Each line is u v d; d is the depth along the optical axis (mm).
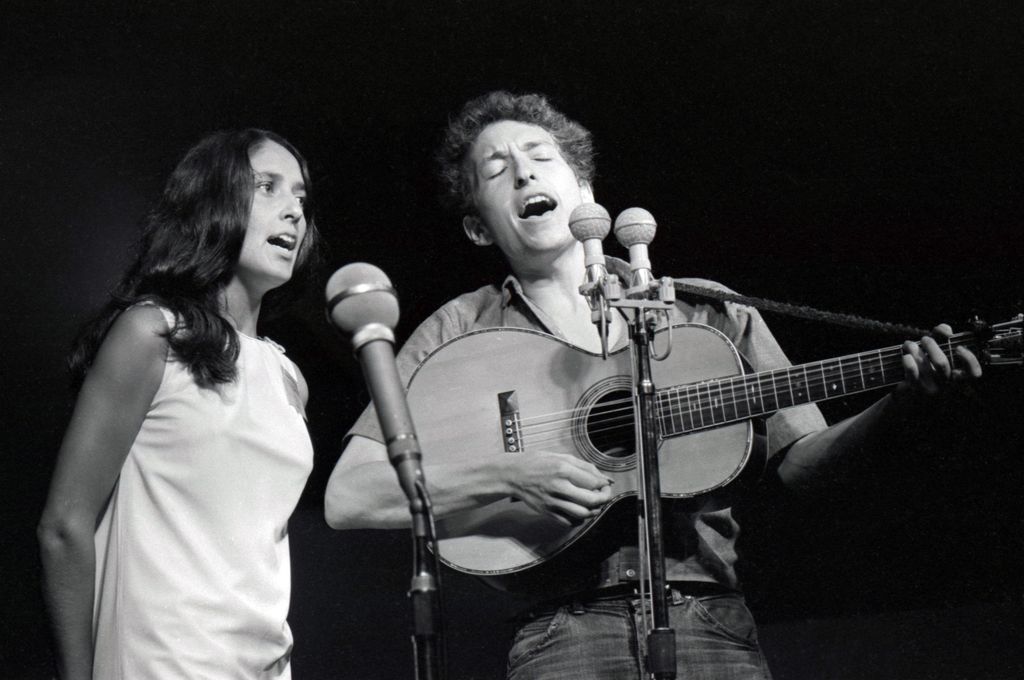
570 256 4301
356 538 4828
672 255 4918
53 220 5379
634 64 5102
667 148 5004
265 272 3389
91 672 2879
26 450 5250
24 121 5367
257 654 2982
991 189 4715
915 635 4348
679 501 3676
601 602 3705
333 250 5078
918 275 4707
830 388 3682
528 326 4266
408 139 5234
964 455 4410
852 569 4434
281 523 3137
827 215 4836
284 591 3104
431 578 2188
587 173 4574
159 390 3029
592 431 3818
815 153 4902
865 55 4918
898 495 4438
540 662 3707
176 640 2854
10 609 5051
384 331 2328
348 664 4703
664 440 3729
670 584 3688
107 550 2975
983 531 4355
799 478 4000
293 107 5328
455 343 3986
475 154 4434
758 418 3775
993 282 4625
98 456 2912
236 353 3137
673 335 3824
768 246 4852
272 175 3479
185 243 3277
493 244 4617
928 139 4809
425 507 2203
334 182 5172
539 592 3795
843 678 4352
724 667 3645
